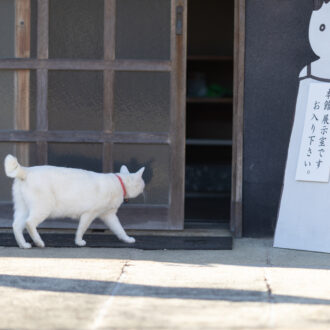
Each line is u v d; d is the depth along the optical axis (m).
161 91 4.76
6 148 4.82
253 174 4.77
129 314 3.00
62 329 2.80
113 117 4.78
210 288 3.45
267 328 2.82
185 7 4.70
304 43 4.67
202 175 7.71
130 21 4.75
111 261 4.05
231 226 4.87
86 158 4.81
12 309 3.06
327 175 4.34
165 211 4.81
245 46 4.71
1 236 4.66
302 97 4.51
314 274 3.78
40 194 4.22
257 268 3.92
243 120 4.74
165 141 4.77
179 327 2.83
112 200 4.45
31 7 4.74
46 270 3.79
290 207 4.46
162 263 4.02
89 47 4.76
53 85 4.78
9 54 4.78
